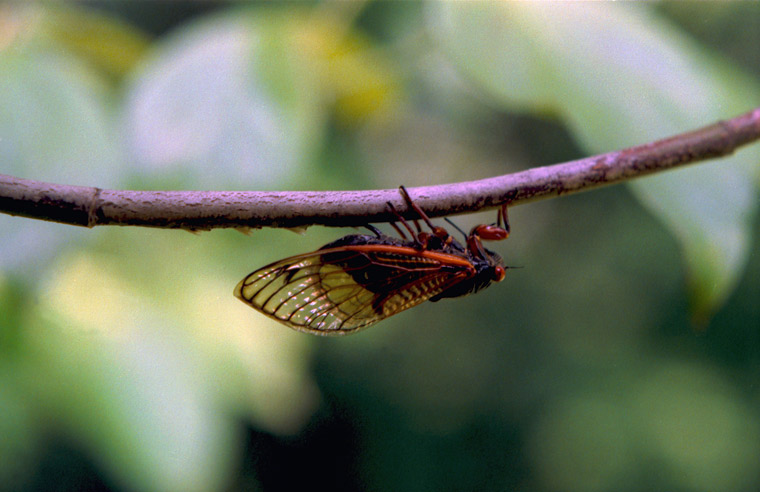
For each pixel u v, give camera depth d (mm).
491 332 721
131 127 272
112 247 286
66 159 268
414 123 494
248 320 298
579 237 667
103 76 307
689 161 251
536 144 558
